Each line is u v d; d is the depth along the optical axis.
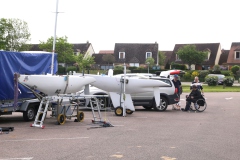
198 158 8.70
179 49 75.06
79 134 11.81
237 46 75.62
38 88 13.65
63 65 67.38
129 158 8.57
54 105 14.39
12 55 14.17
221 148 9.91
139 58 76.19
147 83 17.84
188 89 40.59
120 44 78.75
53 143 10.25
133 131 12.58
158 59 77.81
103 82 17.42
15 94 13.35
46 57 16.06
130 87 17.62
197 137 11.57
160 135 11.84
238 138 11.54
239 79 58.56
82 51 79.62
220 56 78.56
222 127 13.95
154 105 19.64
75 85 14.55
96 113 18.16
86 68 64.25
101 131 12.49
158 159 8.52
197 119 16.38
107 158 8.55
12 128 12.34
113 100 17.56
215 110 20.70
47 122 14.56
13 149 9.41
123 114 17.08
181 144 10.35
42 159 8.38
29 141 10.50
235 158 8.78
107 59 73.31
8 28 54.22
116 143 10.36
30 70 15.06
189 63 73.12
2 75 13.65
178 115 17.88
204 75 58.94
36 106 15.12
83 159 8.42
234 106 23.33
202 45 78.56
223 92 38.75
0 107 13.52
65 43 63.44
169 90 20.02
